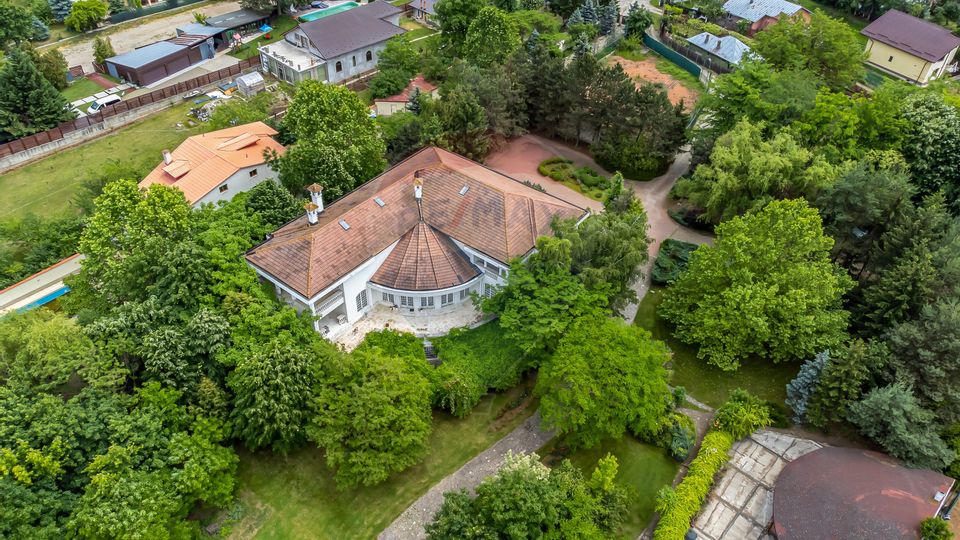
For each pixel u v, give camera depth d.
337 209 57.53
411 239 55.94
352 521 44.53
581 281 51.47
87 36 120.19
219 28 114.44
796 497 42.62
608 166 79.81
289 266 51.81
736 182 62.03
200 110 96.56
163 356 43.94
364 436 43.34
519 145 84.94
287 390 43.66
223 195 70.19
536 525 39.72
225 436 44.75
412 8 128.25
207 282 49.75
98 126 92.50
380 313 56.66
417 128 74.94
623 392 45.12
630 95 74.81
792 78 73.25
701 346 53.66
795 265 51.75
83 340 44.12
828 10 129.25
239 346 46.16
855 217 58.34
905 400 44.22
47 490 38.06
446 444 49.34
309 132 67.88
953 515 44.09
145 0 132.50
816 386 48.47
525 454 48.50
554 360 47.03
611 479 43.28
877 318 52.50
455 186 57.97
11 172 85.44
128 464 39.66
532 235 55.47
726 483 46.41
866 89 104.00
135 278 50.28
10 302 63.38
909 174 63.16
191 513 44.19
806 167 65.44
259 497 45.72
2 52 100.56
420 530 44.09
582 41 102.19
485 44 92.19
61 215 74.69
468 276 55.38
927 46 104.38
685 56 109.00
